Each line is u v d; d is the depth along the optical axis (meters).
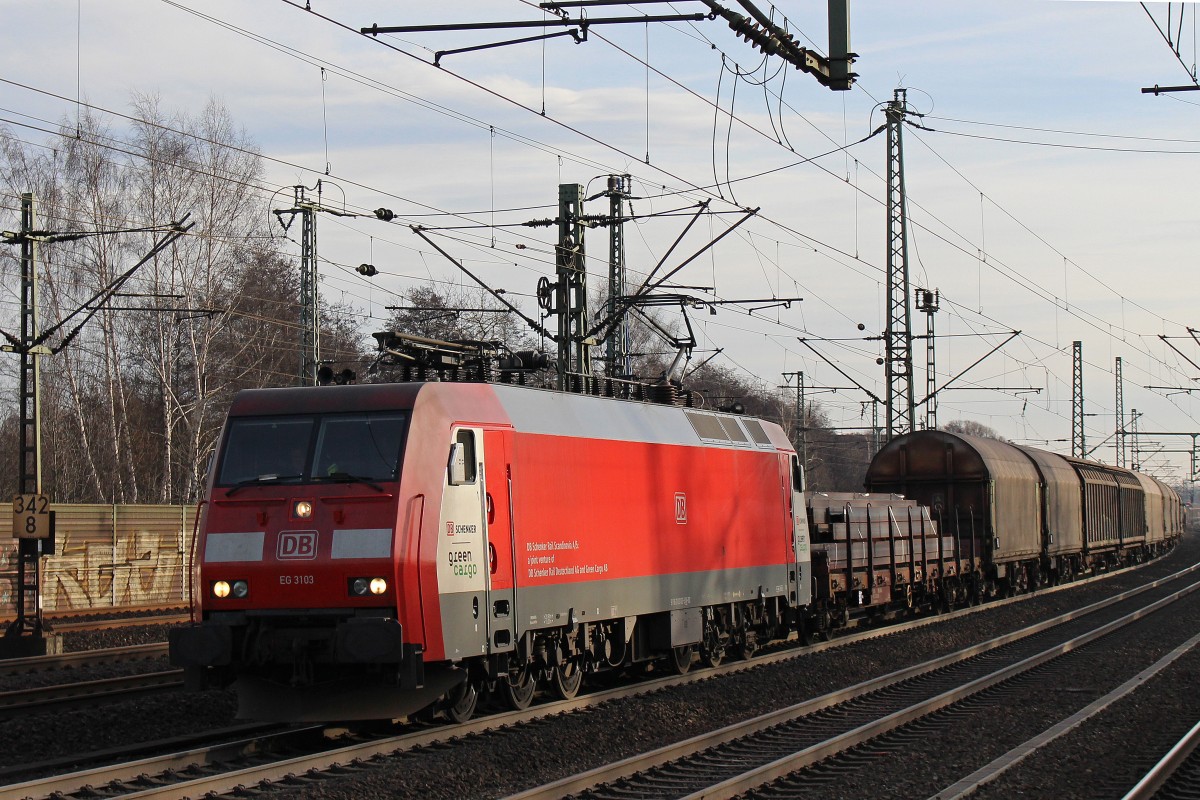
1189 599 34.41
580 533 15.84
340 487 13.02
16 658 21.02
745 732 13.60
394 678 12.76
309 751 12.76
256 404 13.84
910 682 18.42
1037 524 36.56
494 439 14.27
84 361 42.16
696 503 19.03
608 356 35.03
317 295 35.62
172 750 13.10
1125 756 12.38
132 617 30.12
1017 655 21.88
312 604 12.84
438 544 13.09
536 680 15.48
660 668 20.08
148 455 45.06
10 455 48.47
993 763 11.64
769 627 22.03
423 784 11.01
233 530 13.23
